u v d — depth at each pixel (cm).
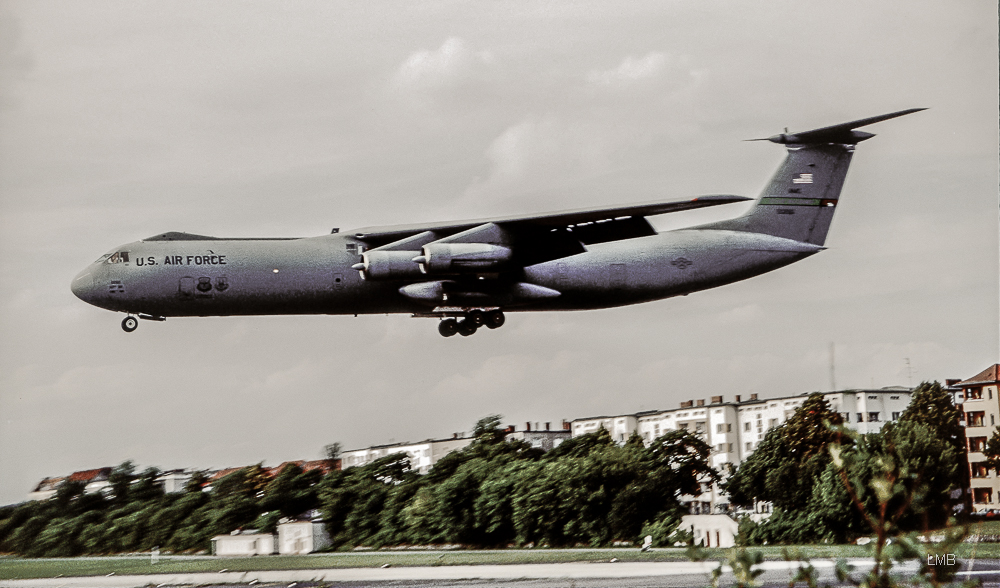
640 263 11462
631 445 16025
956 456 11819
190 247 10169
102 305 9962
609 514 13712
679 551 10638
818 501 12069
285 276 10250
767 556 8319
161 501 18212
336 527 15900
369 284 10531
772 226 12112
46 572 10762
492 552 12019
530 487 14150
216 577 9212
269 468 18562
